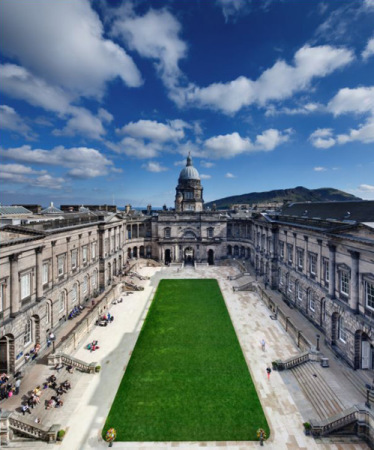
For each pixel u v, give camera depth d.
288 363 29.62
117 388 26.86
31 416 22.88
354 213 36.62
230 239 86.69
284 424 22.33
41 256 32.38
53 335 33.41
